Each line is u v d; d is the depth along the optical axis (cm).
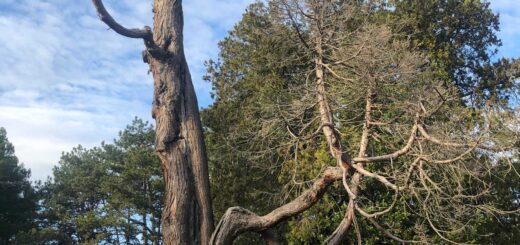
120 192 3841
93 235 4203
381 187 1338
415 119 923
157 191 3941
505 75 2247
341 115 1327
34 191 4322
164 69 988
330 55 1220
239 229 921
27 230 3972
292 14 1242
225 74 2217
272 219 929
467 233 1327
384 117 1202
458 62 2375
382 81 1137
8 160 4038
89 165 4791
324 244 1062
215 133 2123
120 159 4519
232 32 2269
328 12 1230
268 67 1881
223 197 1998
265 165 1628
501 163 1157
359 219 1318
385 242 1370
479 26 2486
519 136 881
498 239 1608
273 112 1368
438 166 1012
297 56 1516
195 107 996
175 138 957
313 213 1450
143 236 3903
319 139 1438
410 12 2320
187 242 909
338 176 927
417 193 1008
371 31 1151
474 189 1374
